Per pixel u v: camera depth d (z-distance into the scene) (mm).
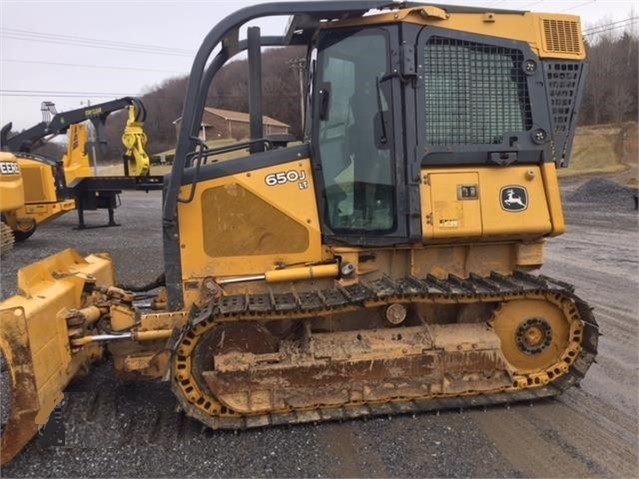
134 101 15891
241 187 4195
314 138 4188
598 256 10375
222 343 3947
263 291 4273
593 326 4277
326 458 3566
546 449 3648
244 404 3943
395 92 4031
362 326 4297
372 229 4176
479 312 4398
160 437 3830
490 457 3557
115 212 21797
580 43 4379
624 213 16984
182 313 4129
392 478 3346
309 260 4277
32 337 3504
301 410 4035
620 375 4871
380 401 4125
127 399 4359
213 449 3682
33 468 3473
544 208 4258
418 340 4168
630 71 38594
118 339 4066
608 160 31375
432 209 4090
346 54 4109
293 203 4242
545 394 4254
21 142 16562
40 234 14898
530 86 4242
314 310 3910
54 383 3760
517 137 4211
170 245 4180
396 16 3994
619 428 3924
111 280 5473
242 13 3898
